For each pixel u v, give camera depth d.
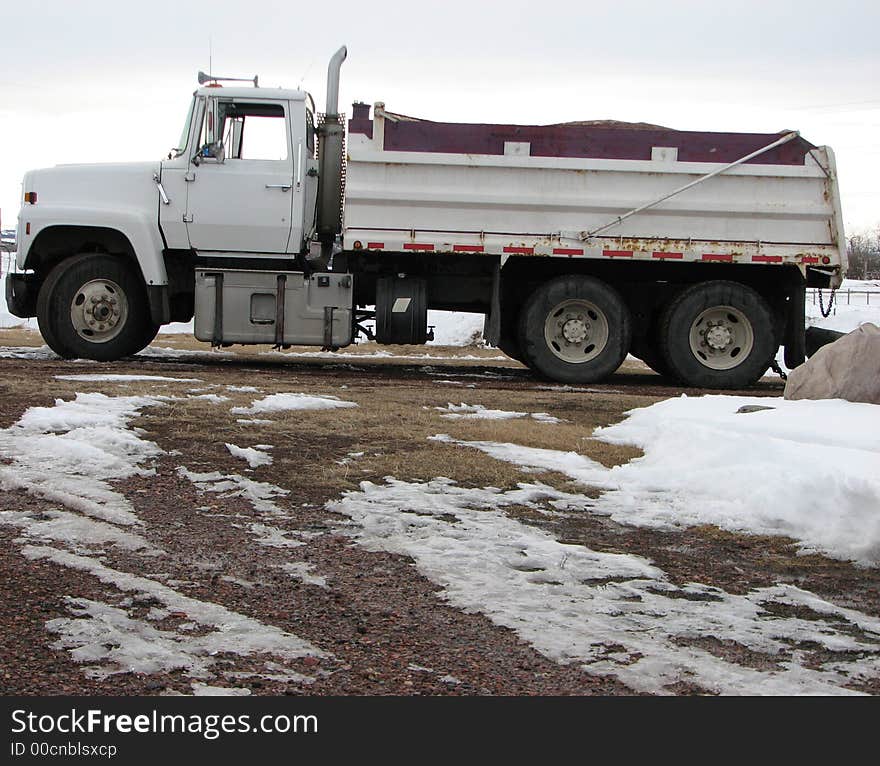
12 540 4.48
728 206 11.96
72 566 4.18
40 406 7.53
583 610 3.94
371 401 8.84
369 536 4.79
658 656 3.51
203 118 11.73
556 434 7.50
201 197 11.72
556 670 3.39
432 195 11.73
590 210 11.90
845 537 4.91
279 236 11.81
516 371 14.25
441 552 4.57
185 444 6.55
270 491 5.52
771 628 3.84
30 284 12.45
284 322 11.88
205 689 3.14
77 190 11.79
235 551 4.52
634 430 7.45
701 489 5.80
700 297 12.05
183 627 3.61
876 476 5.27
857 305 36.16
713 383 12.12
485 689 3.24
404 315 12.08
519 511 5.37
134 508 5.11
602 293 12.01
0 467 5.71
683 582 4.36
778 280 12.70
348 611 3.85
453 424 7.75
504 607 3.93
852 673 3.44
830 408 7.46
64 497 5.15
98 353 11.97
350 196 11.68
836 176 12.02
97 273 11.90
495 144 11.80
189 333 22.08
